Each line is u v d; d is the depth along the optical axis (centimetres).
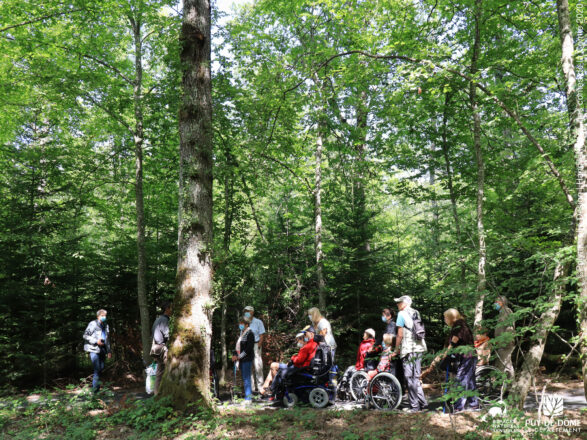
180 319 667
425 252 934
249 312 833
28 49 1026
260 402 770
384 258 1167
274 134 1064
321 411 630
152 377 816
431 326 1147
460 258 805
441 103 998
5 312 949
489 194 1008
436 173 1100
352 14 998
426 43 878
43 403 680
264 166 1020
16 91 1083
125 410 641
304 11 1243
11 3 934
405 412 602
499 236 774
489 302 694
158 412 601
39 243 984
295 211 1450
